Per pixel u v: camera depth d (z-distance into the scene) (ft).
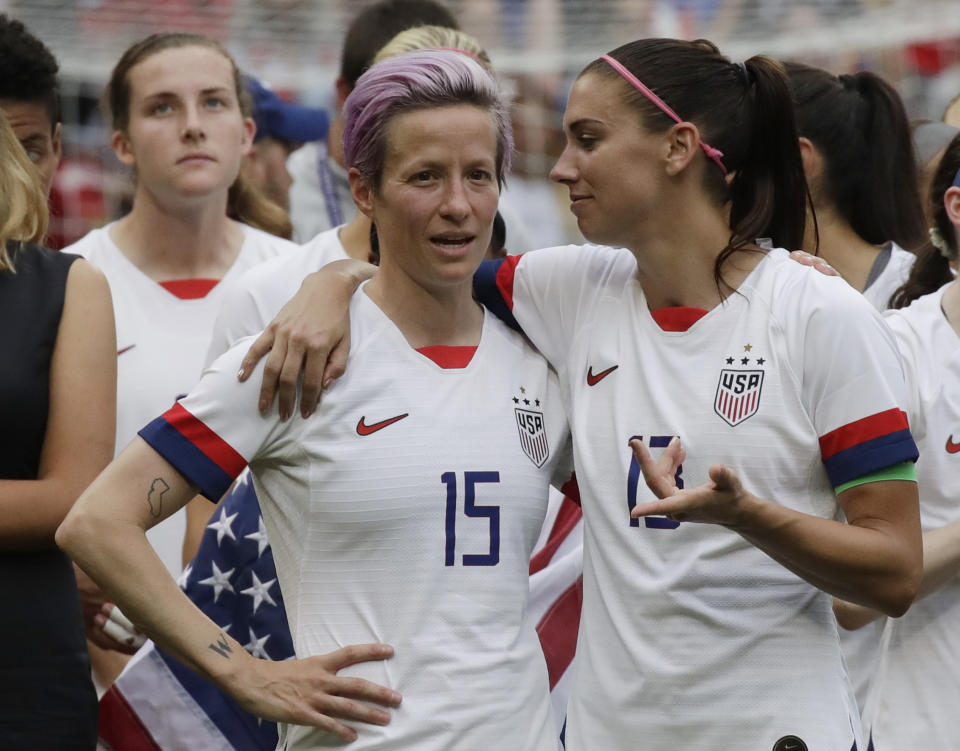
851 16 97.71
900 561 31.24
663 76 33.12
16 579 36.27
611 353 34.09
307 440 32.81
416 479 32.42
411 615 32.07
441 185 32.37
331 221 62.85
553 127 96.07
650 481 29.71
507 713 32.17
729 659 32.22
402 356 33.45
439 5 55.88
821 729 32.17
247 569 41.29
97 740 39.60
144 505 32.09
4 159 38.11
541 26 96.02
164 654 41.22
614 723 32.99
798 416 32.30
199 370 51.44
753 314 32.86
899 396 32.14
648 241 33.58
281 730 34.96
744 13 99.19
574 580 42.88
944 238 43.24
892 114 49.14
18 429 36.42
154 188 51.83
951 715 39.91
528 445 33.78
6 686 35.76
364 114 33.01
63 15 82.84
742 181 34.17
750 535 30.66
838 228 49.06
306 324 32.94
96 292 38.29
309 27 90.27
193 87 51.52
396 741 31.58
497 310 35.96
